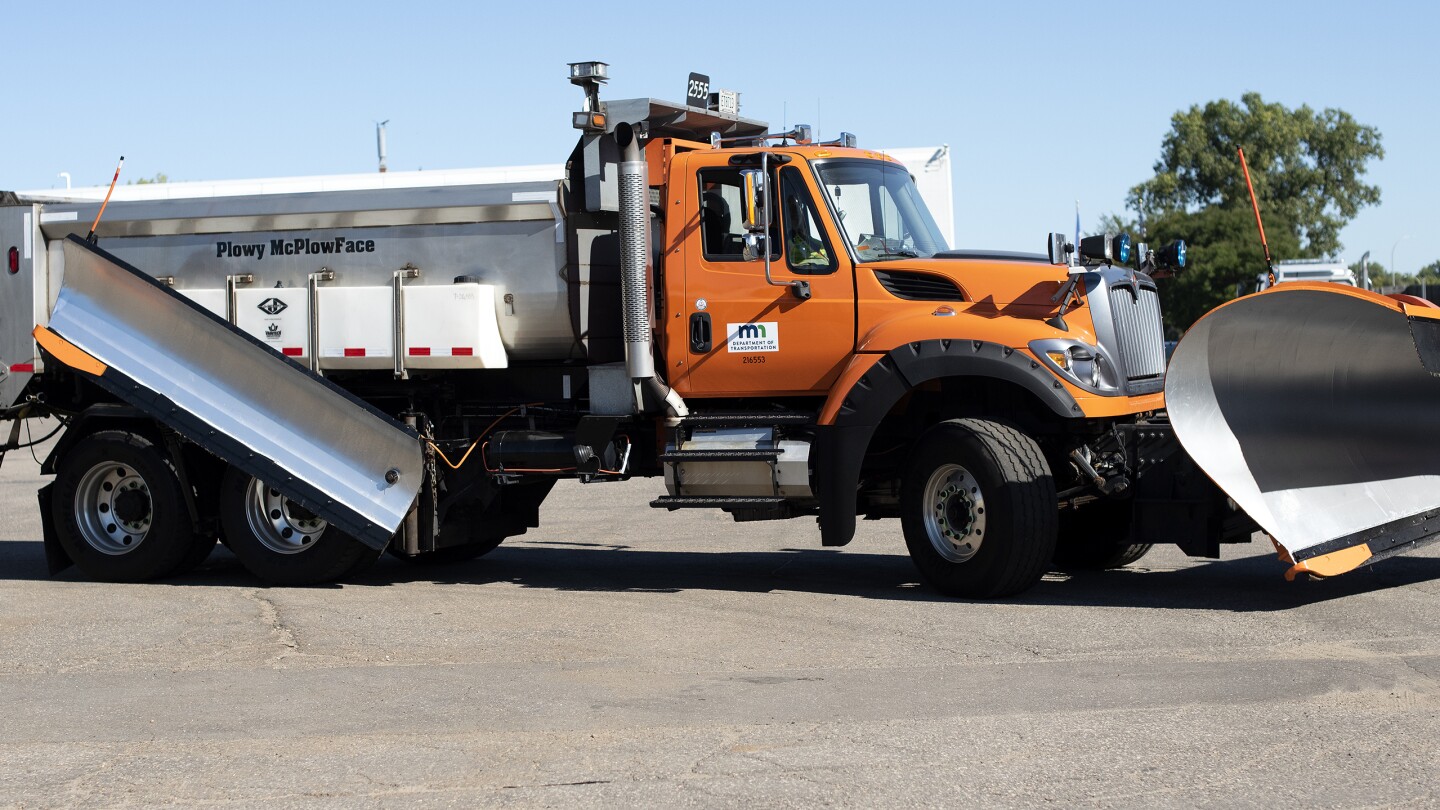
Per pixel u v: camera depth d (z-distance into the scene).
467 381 10.70
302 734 5.83
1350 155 95.88
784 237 9.51
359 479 9.88
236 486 10.34
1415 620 7.88
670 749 5.48
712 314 9.66
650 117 10.27
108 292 10.53
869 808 4.73
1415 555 10.48
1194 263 74.56
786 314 9.46
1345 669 6.66
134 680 6.95
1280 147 95.88
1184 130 97.06
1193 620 8.02
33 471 23.95
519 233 10.02
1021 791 4.88
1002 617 8.23
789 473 9.24
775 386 9.55
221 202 10.66
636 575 10.62
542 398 10.50
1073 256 9.28
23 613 9.01
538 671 7.00
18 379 11.06
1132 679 6.56
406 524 10.06
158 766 5.39
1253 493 8.18
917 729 5.71
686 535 13.38
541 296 9.96
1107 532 9.94
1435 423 8.99
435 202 10.12
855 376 9.05
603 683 6.69
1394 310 7.95
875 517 10.06
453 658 7.38
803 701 6.24
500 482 10.33
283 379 10.03
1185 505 8.62
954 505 8.88
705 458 9.45
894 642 7.57
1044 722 5.79
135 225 10.84
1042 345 8.62
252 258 10.63
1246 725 5.68
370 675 6.98
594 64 9.73
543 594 9.62
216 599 9.55
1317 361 8.46
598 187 9.68
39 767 5.42
